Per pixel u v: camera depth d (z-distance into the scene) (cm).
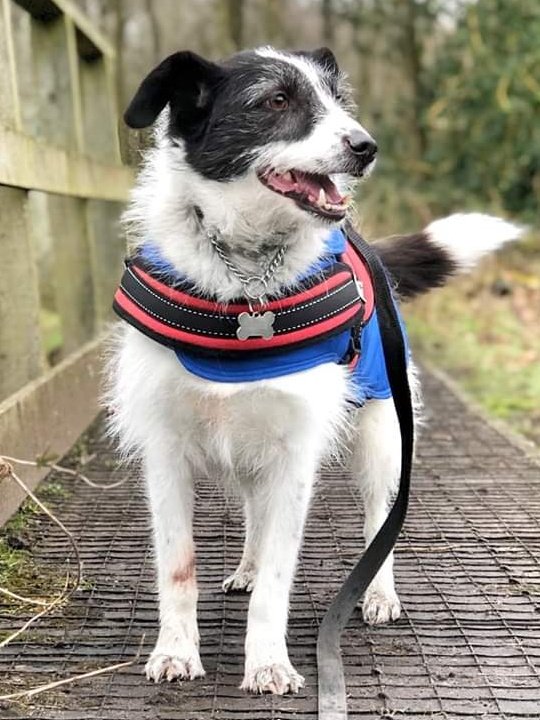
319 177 91
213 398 88
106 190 203
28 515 129
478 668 91
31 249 143
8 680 88
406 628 100
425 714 83
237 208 88
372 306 99
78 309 202
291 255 88
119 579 111
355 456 108
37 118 187
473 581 111
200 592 109
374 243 120
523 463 161
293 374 87
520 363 265
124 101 470
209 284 86
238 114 89
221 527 128
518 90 376
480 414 197
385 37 432
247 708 84
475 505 138
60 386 154
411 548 121
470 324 313
